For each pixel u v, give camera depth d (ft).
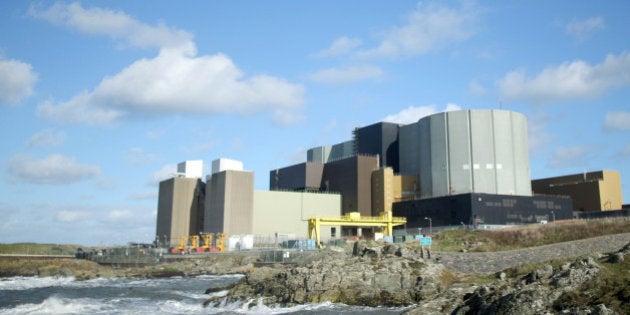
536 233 418.92
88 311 263.90
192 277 500.74
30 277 536.83
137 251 629.92
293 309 248.32
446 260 312.50
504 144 648.79
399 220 596.70
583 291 159.84
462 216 567.18
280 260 492.54
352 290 253.24
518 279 197.98
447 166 654.12
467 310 180.24
